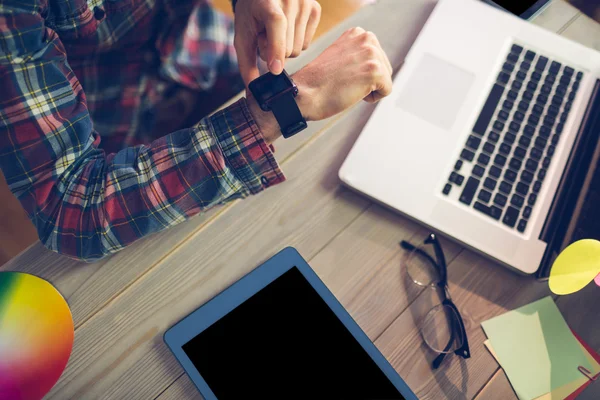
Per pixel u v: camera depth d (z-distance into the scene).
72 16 0.70
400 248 0.67
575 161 0.70
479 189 0.67
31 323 0.58
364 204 0.69
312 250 0.66
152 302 0.62
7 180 0.59
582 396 0.61
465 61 0.74
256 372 0.57
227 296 0.61
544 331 0.65
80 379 0.58
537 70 0.75
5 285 0.59
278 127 0.61
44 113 0.58
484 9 0.78
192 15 0.85
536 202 0.67
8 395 0.55
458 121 0.70
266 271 0.62
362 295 0.65
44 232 0.61
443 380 0.62
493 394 0.62
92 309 0.61
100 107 0.84
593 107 0.74
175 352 0.58
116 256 0.63
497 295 0.66
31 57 0.58
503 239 0.65
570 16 0.84
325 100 0.62
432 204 0.66
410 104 0.71
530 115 0.71
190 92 0.88
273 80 0.58
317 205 0.68
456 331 0.64
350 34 0.69
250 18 0.65
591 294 0.67
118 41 0.82
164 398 0.58
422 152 0.68
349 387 0.57
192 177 0.60
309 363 0.58
